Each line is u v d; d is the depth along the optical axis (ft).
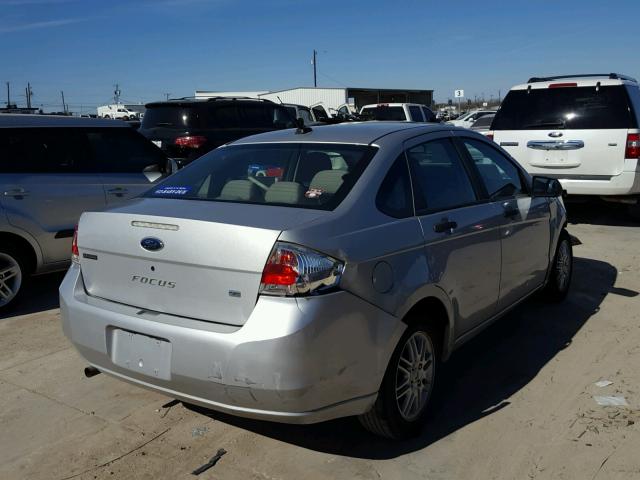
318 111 67.00
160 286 10.12
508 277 14.46
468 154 13.98
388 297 10.12
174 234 9.88
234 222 9.57
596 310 18.19
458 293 12.20
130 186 21.43
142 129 34.45
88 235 11.11
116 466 10.62
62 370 14.53
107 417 12.28
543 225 16.35
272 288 9.05
